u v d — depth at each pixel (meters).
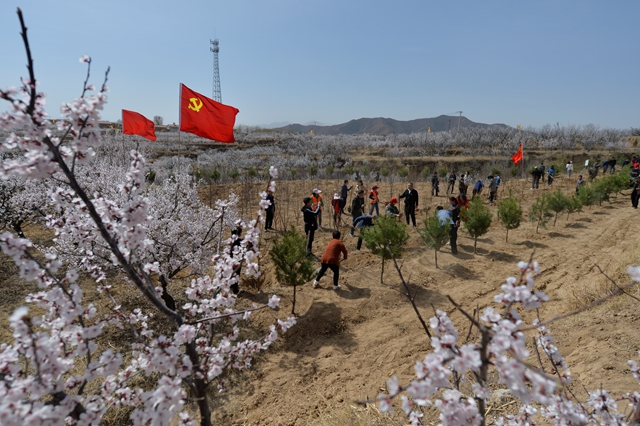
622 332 5.47
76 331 2.38
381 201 18.53
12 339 6.04
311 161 49.91
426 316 7.38
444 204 18.25
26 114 1.88
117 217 2.58
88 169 11.14
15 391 1.80
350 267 9.85
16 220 9.96
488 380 5.04
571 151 50.78
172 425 4.80
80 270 6.44
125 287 7.91
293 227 7.61
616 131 60.53
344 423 4.57
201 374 2.53
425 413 4.45
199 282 3.07
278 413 5.03
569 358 5.27
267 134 78.06
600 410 2.49
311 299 7.84
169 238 6.88
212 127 8.38
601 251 11.12
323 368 5.93
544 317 7.06
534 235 13.03
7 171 1.93
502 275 9.39
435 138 61.84
